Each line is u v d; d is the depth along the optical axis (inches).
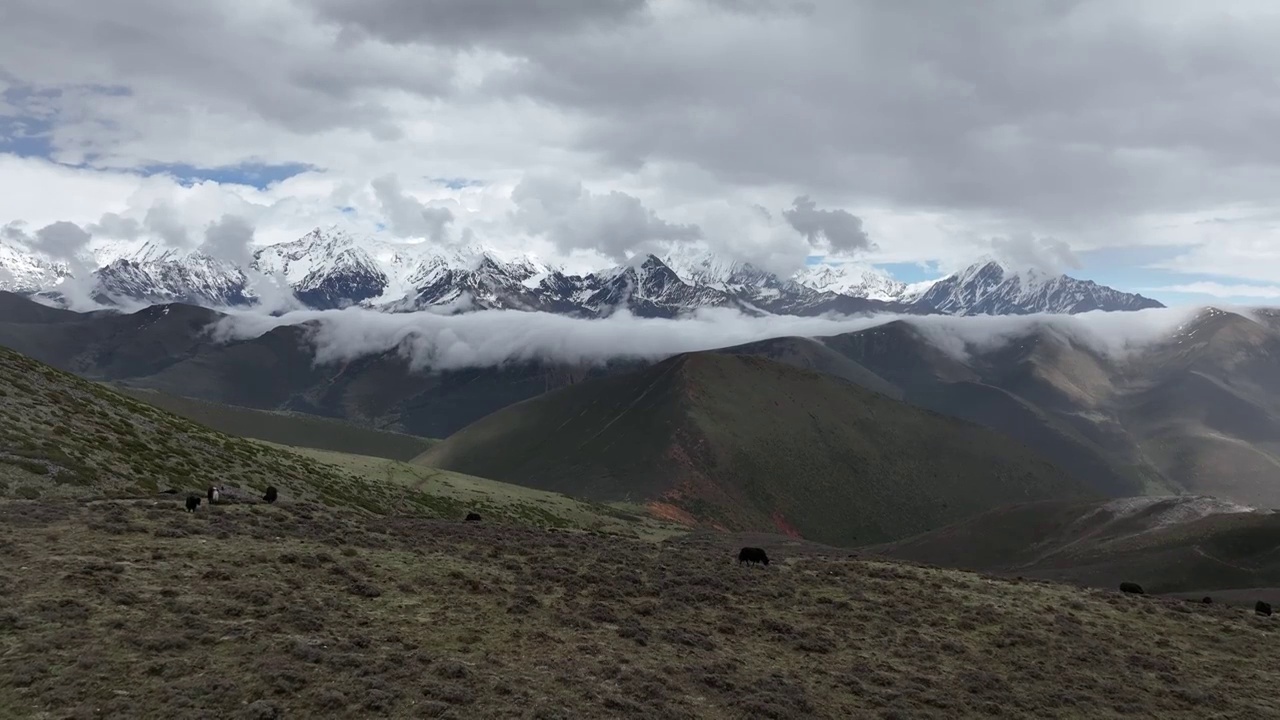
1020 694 1288.1
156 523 1608.0
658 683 1122.0
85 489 2011.6
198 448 3038.9
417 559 1633.9
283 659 992.2
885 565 2380.7
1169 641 1701.5
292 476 3339.1
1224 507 6471.5
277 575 1348.4
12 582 1125.7
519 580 1571.1
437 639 1170.6
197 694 883.4
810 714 1106.1
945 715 1170.6
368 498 3710.6
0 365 2859.3
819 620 1565.0
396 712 914.1
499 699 989.8
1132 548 5969.5
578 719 962.7
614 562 1891.0
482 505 4938.5
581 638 1273.4
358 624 1179.9
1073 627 1713.8
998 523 7475.4
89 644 966.4
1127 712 1280.8
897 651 1427.2
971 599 1868.8
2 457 1999.3
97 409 2901.1
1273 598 3855.8
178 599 1157.7
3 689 843.4
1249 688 1454.2
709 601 1603.1
